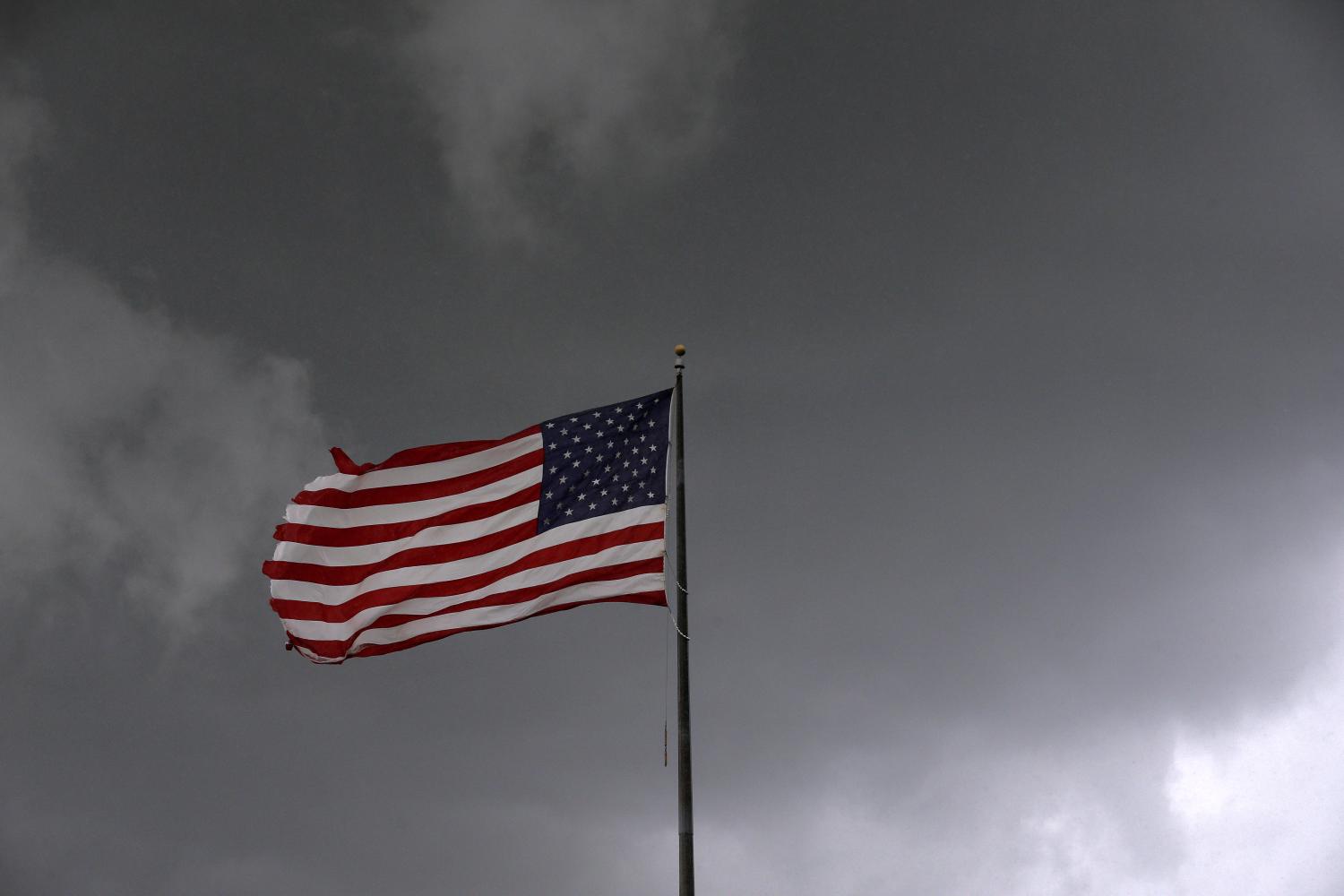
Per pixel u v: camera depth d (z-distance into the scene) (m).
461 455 20.27
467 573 19.47
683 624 17.88
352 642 19.33
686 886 16.47
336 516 19.92
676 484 18.75
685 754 17.14
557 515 19.61
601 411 20.27
